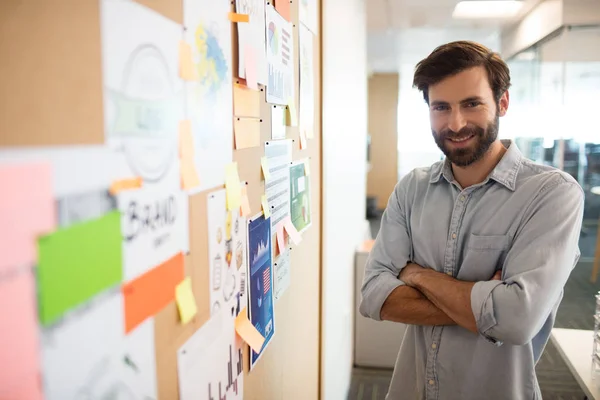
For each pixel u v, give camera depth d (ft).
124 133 1.65
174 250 2.08
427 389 4.22
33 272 1.23
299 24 4.60
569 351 5.51
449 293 3.76
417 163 34.42
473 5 15.40
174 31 2.03
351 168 9.45
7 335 1.15
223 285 2.72
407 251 4.45
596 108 15.70
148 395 1.88
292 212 4.51
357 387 9.70
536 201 3.73
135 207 1.74
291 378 4.66
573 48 15.05
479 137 3.77
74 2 1.39
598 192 15.89
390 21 17.47
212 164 2.51
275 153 3.83
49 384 1.30
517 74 19.72
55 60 1.31
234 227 2.88
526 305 3.44
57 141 1.32
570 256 3.59
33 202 1.23
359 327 10.53
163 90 1.94
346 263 8.74
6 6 1.15
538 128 17.66
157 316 1.94
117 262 1.63
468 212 4.03
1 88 1.14
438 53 3.78
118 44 1.61
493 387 3.94
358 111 11.02
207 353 2.51
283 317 4.27
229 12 2.69
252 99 3.19
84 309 1.45
